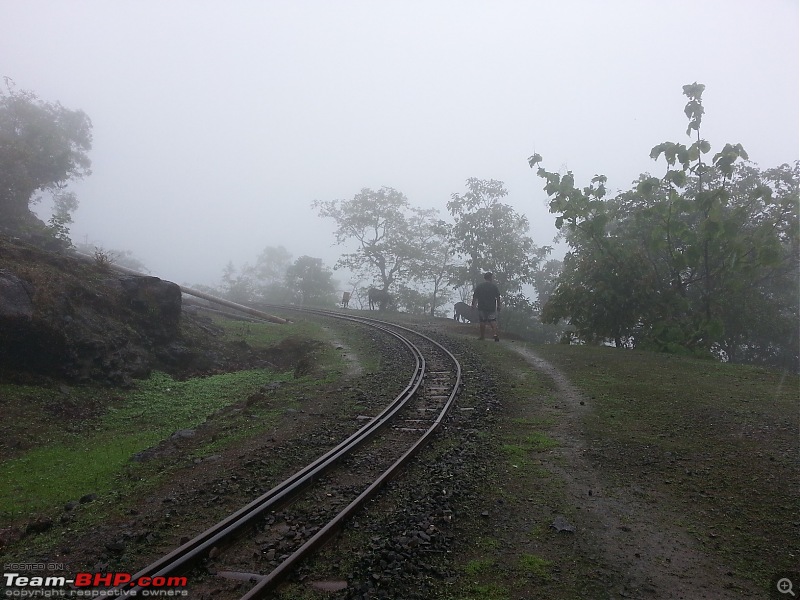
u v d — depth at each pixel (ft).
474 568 16.87
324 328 76.23
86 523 20.40
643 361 51.70
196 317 65.62
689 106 61.67
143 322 51.42
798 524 19.38
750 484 22.90
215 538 17.57
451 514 20.31
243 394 45.85
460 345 61.36
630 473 24.50
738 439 28.55
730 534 18.98
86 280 49.42
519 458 26.48
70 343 42.22
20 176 89.35
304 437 30.01
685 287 68.59
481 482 23.58
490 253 104.88
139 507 21.67
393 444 28.63
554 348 60.44
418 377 44.27
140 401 42.22
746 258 60.80
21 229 71.36
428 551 17.66
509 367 49.80
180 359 52.26
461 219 107.76
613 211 73.82
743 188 77.41
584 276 68.08
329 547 17.92
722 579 16.39
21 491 24.86
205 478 24.50
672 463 25.50
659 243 63.57
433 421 32.63
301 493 22.40
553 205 68.03
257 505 20.59
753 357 79.92
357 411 35.32
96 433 35.65
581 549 18.11
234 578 16.14
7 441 31.83
